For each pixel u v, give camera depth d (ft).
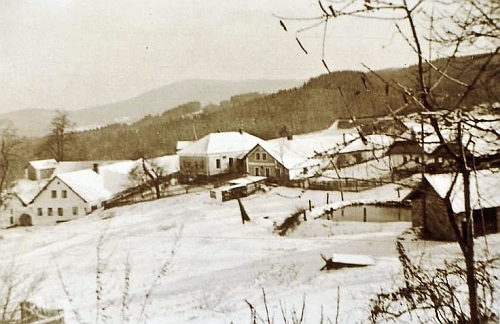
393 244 382.83
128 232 424.05
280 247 397.80
